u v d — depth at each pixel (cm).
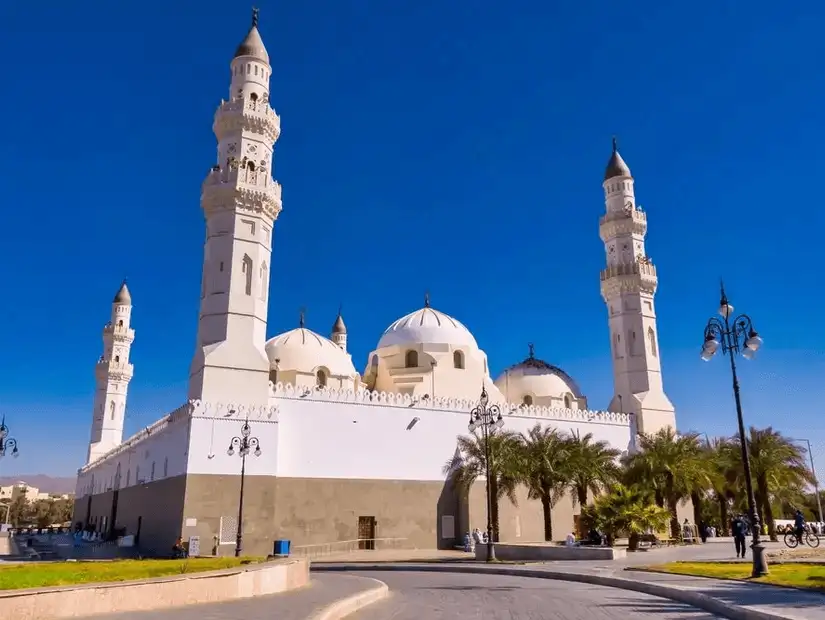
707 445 5828
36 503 16388
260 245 5153
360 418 5275
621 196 7056
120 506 6525
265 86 5512
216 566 2103
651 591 2170
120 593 1498
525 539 5653
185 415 4631
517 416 5994
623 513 4072
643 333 6712
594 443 5659
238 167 5144
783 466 5656
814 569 2334
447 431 5616
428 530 5303
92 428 8800
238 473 4553
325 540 4888
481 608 1816
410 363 6625
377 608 1830
